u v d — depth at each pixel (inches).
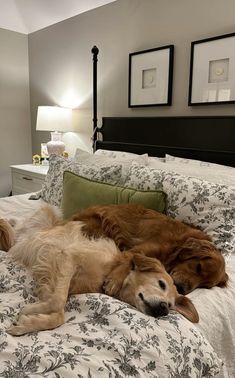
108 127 122.6
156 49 105.2
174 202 62.2
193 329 38.0
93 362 30.4
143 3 108.2
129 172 75.4
